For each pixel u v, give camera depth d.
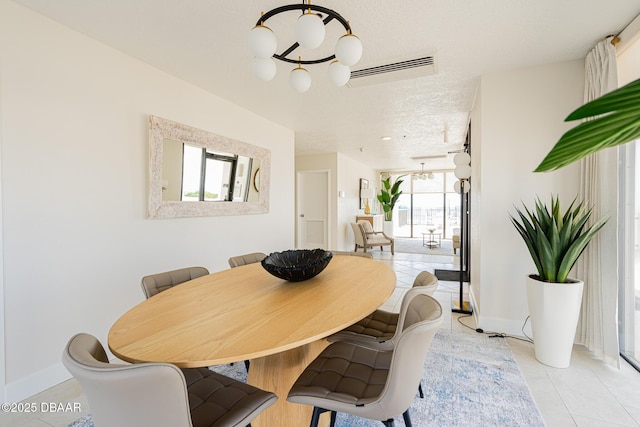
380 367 1.32
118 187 2.31
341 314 1.25
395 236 10.27
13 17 1.77
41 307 1.90
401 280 4.63
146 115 2.50
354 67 2.55
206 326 1.14
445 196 9.70
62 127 1.99
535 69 2.52
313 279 1.85
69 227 2.03
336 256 2.71
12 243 1.78
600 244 2.13
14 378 1.79
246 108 3.60
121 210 2.33
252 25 1.99
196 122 2.95
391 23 1.95
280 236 4.32
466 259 4.53
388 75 2.69
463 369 2.08
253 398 1.10
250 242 3.73
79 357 0.83
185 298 1.48
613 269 2.05
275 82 2.87
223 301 1.43
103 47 2.21
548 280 2.14
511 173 2.60
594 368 2.06
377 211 10.04
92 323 2.15
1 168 1.73
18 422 1.64
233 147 3.36
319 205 6.88
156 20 1.94
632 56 2.03
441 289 4.10
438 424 1.57
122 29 2.04
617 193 2.02
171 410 0.82
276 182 4.25
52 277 1.95
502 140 2.62
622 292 2.18
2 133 1.74
